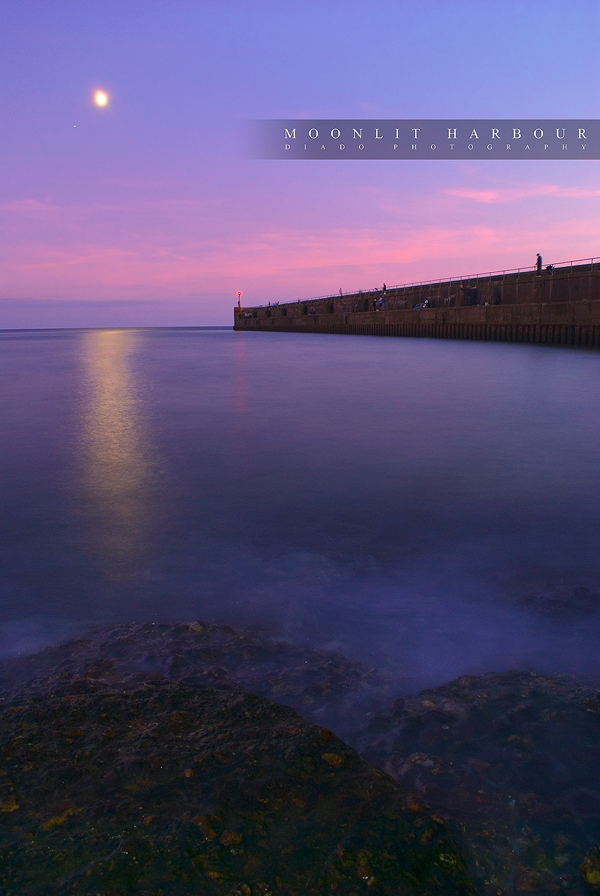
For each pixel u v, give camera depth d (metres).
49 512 7.97
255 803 2.52
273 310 126.69
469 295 60.06
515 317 47.88
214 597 5.38
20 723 3.08
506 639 4.57
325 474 9.66
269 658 4.18
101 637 4.51
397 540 6.78
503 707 3.51
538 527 7.16
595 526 7.18
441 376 25.44
